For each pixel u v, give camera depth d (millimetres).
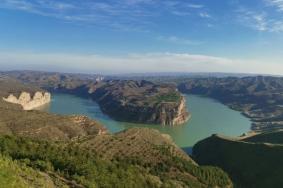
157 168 109188
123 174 88562
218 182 117688
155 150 125125
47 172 70000
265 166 141375
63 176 70750
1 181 47844
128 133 143375
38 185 56125
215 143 180625
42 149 87688
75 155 90938
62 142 115250
